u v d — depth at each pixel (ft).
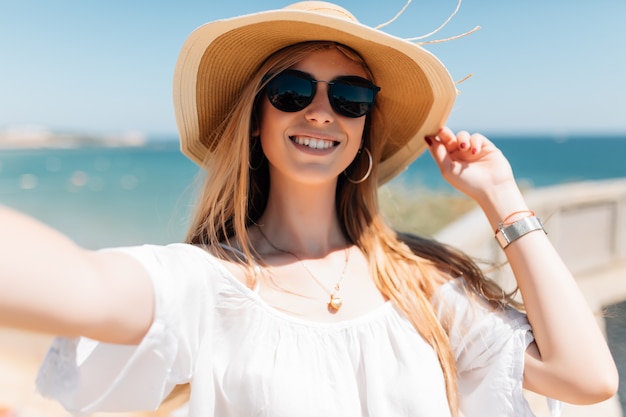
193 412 4.92
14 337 23.52
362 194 7.22
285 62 6.17
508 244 6.26
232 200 6.30
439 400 5.61
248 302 5.45
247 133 6.26
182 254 5.08
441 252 7.17
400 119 7.72
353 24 5.65
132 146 334.03
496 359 5.98
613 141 322.96
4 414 15.97
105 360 4.27
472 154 6.99
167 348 4.26
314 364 5.37
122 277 3.91
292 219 6.64
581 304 5.84
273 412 5.05
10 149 324.19
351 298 6.10
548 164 201.05
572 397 5.61
